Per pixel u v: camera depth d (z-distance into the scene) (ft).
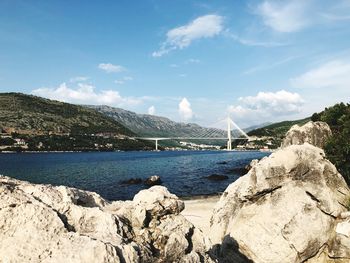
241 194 78.02
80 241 30.53
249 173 79.36
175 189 221.87
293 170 76.69
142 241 38.32
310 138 139.33
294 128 146.92
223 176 264.52
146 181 248.73
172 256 38.22
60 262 28.40
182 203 44.88
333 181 78.23
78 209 36.55
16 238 30.12
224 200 87.45
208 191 210.18
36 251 29.48
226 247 73.05
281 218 69.97
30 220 31.60
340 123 148.05
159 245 39.47
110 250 29.71
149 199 42.96
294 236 67.67
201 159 565.53
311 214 70.13
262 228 70.08
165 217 43.39
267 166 76.38
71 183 258.98
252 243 69.21
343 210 74.08
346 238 65.77
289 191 73.97
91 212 36.83
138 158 617.21
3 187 34.12
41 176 307.58
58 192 39.11
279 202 72.74
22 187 37.35
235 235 72.08
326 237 69.72
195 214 126.00
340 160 105.60
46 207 33.47
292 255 67.05
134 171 356.18
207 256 42.32
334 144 111.34
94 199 43.91
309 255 68.59
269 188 74.84
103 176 308.81
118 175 317.01
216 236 81.51
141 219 41.01
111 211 42.39
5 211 31.50
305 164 77.66
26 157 613.93
